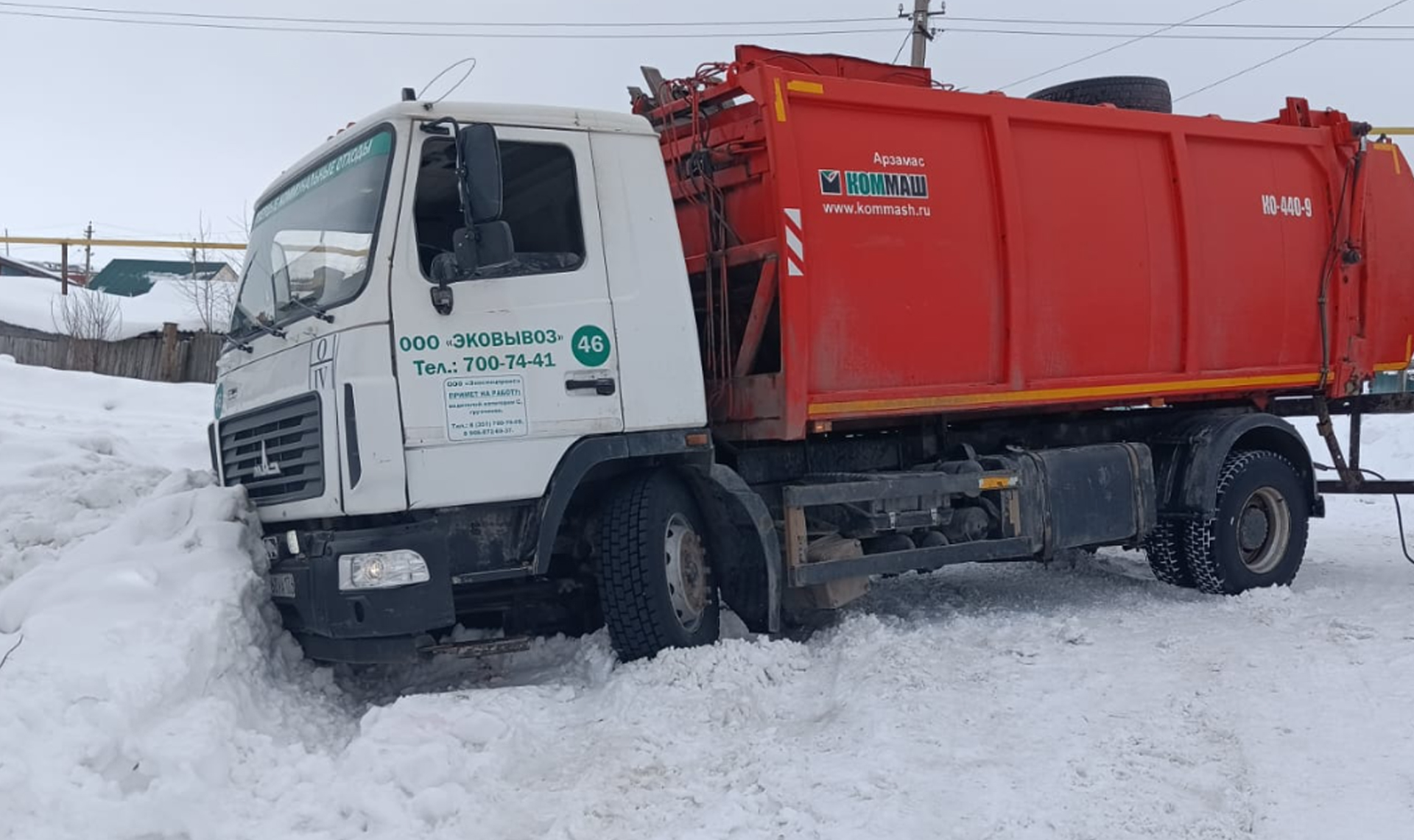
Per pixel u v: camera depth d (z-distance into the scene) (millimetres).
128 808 4219
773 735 5285
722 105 6953
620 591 6102
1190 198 8367
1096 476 8016
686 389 6238
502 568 5816
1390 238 9555
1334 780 4605
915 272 7090
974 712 5477
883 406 6914
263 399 6125
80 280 44812
